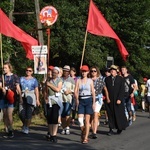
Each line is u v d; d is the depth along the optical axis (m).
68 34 27.50
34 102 14.78
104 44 30.72
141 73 35.66
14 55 22.64
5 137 13.93
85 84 13.19
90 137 14.40
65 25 27.45
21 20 26.45
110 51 31.16
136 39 32.50
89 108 13.15
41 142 13.16
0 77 13.89
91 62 28.55
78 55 28.47
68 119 15.07
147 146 12.88
